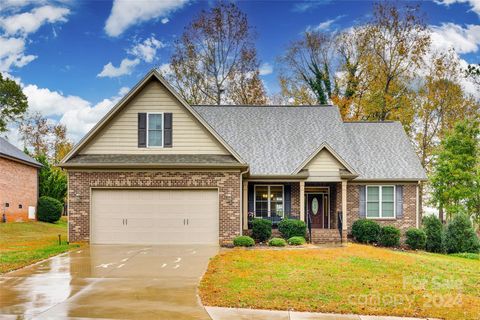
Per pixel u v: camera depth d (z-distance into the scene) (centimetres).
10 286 1168
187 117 2127
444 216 4081
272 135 2711
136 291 1118
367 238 2386
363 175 2552
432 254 2255
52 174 3903
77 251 1798
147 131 2114
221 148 2117
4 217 3109
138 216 2045
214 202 2058
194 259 1605
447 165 3350
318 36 4556
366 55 4272
